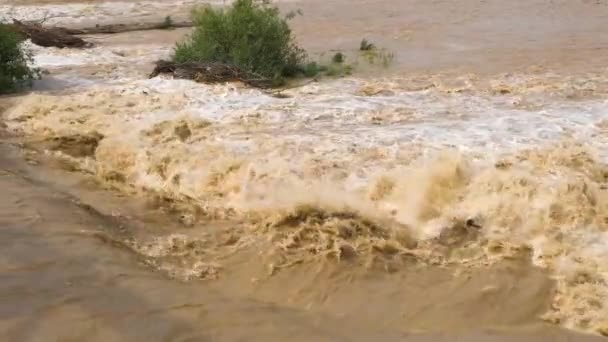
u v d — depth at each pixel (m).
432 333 4.48
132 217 6.33
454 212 6.11
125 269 5.02
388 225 5.98
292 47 13.73
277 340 4.23
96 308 4.40
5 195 6.24
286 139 7.85
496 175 6.45
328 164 7.05
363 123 8.58
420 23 17.36
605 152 7.24
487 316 4.75
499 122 8.37
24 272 4.79
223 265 5.46
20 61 11.33
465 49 14.09
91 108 9.52
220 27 12.47
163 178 7.41
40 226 5.57
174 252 5.63
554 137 7.73
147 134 8.34
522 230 5.83
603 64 12.17
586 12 18.12
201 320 4.39
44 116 9.33
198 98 9.80
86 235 5.51
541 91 10.09
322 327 4.47
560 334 4.53
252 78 11.26
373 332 4.46
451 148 7.35
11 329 4.09
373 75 12.05
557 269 5.25
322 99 9.89
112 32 17.98
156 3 23.03
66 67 13.05
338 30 16.88
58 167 7.65
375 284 5.10
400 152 7.29
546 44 14.27
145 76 11.90
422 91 10.38
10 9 22.56
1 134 8.69
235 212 6.50
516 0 20.30
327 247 5.57
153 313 4.41
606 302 4.87
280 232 5.91
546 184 6.27
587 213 5.88
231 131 8.33
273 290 5.09
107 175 7.45
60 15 21.34
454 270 5.29
